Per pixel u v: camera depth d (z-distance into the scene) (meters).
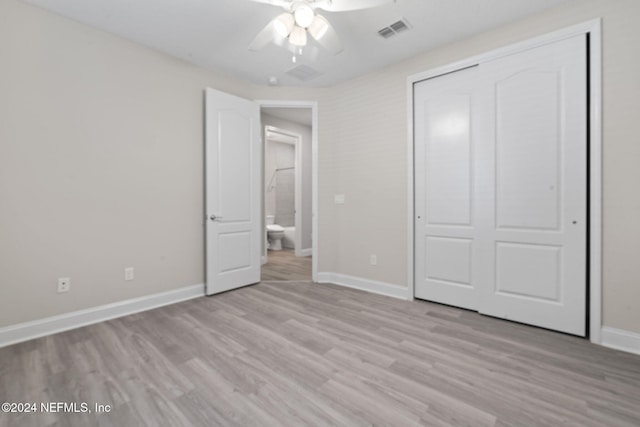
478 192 2.74
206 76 3.31
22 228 2.19
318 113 3.86
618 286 2.10
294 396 1.57
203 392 1.60
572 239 2.29
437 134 3.00
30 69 2.22
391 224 3.33
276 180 7.37
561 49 2.31
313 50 2.96
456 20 2.49
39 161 2.26
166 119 3.00
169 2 2.22
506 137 2.57
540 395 1.58
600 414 1.44
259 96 3.79
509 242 2.58
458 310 2.87
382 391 1.62
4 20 2.11
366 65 3.29
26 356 1.96
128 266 2.75
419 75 3.06
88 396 1.56
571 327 2.30
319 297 3.27
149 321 2.56
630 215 2.05
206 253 3.29
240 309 2.87
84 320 2.48
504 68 2.57
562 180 2.33
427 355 2.00
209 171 3.23
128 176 2.74
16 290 2.17
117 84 2.66
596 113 2.15
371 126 3.47
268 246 6.61
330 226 3.87
